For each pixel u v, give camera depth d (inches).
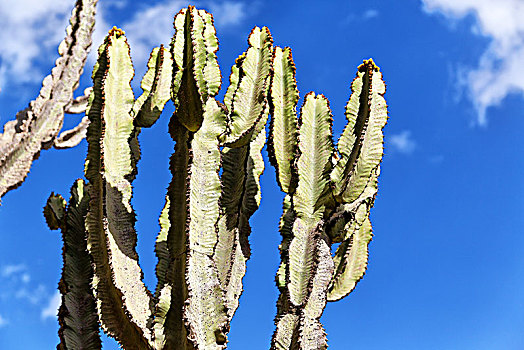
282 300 154.5
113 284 141.7
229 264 163.0
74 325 148.3
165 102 168.2
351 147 167.5
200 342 139.3
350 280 177.0
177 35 154.8
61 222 159.3
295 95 168.9
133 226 150.9
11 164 131.0
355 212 173.0
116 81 159.8
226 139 158.9
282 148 164.7
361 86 173.3
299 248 157.5
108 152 152.6
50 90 137.9
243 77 166.2
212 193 150.0
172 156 151.9
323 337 151.0
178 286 143.9
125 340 144.6
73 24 141.6
